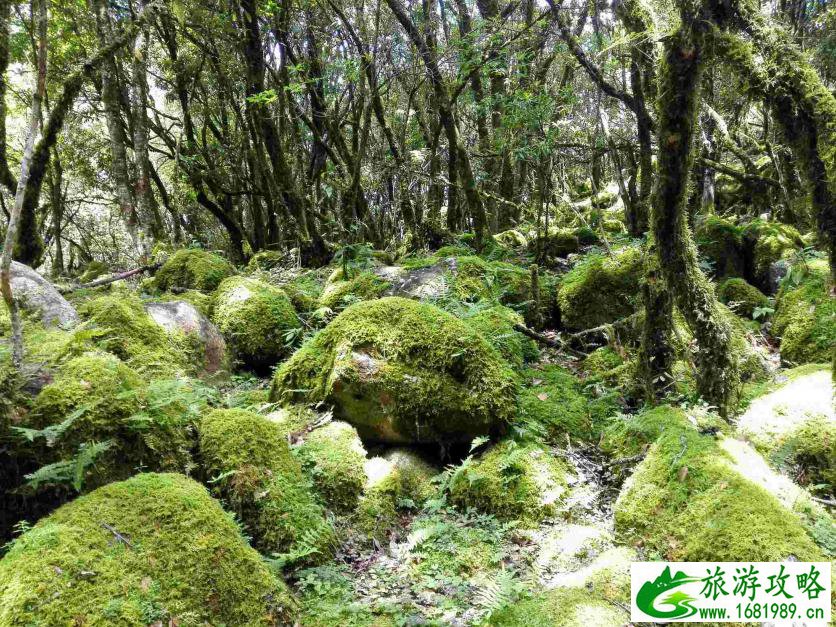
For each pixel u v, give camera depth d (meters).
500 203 9.31
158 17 8.35
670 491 3.06
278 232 11.15
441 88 7.04
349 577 2.89
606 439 3.97
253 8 6.72
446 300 5.42
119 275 6.73
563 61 8.70
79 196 17.84
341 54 8.84
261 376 5.36
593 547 3.06
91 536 2.22
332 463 3.48
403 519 3.45
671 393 4.01
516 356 4.84
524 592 2.75
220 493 3.00
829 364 3.96
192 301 5.59
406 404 3.82
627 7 3.90
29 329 3.85
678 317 4.98
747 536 2.57
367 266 6.65
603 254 6.79
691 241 3.62
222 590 2.29
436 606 2.69
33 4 6.43
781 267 6.20
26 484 2.49
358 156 7.60
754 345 5.20
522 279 6.32
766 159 9.41
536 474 3.54
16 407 2.61
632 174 7.75
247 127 10.51
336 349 4.06
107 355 3.37
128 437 2.81
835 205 2.61
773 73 2.63
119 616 2.01
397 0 6.57
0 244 8.09
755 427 3.59
